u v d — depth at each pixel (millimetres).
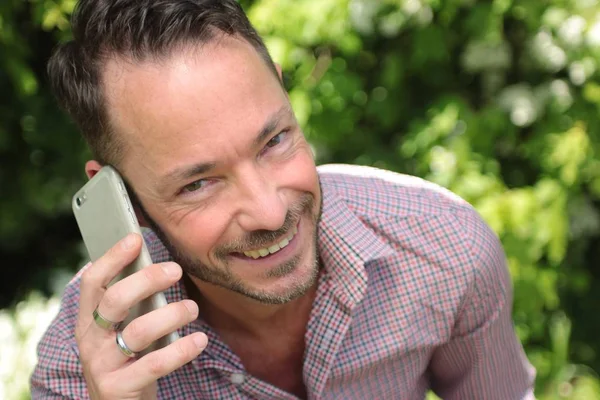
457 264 1321
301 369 1379
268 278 1104
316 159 2682
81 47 1080
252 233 1053
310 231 1125
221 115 985
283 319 1298
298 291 1116
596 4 2463
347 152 2756
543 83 2625
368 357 1324
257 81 1012
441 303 1343
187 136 990
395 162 2717
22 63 2648
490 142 2596
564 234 2576
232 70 996
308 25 2486
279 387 1398
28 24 2805
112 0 1036
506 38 2604
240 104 992
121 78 1019
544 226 2543
